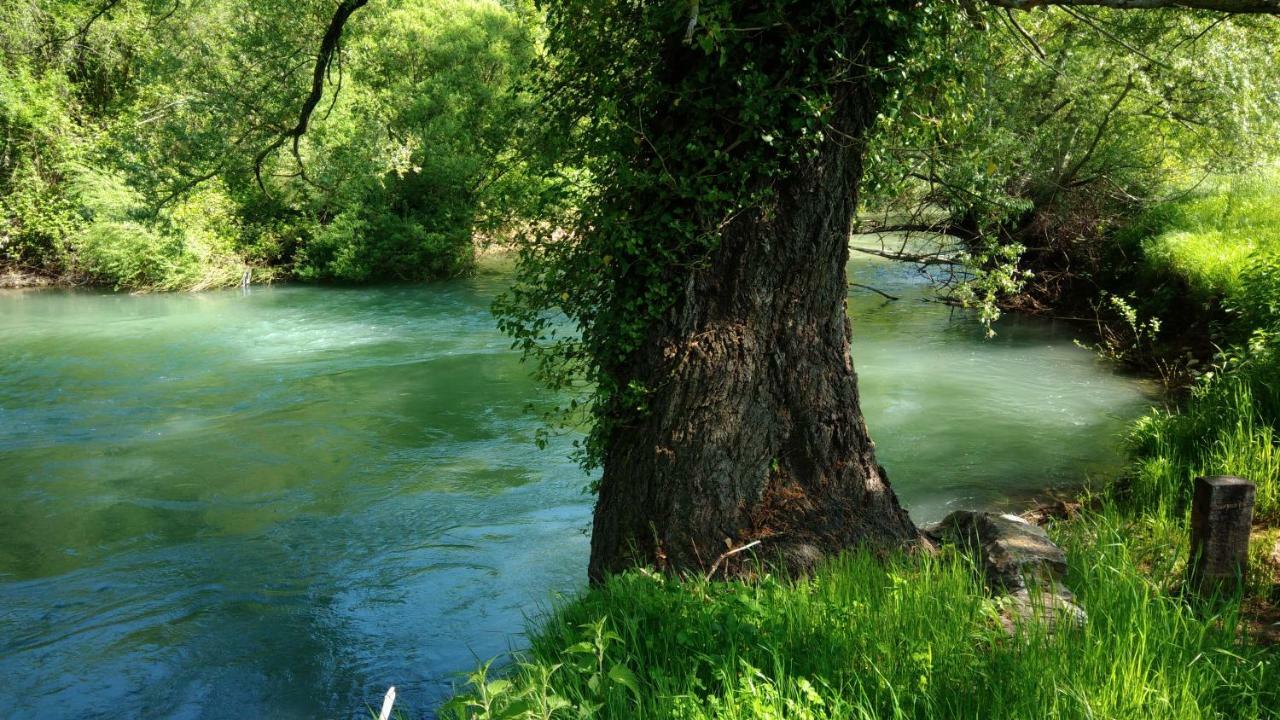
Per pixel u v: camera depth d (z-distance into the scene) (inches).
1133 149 713.6
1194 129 673.0
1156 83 625.0
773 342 235.1
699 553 228.2
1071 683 155.6
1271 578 223.0
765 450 235.8
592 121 245.3
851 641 175.9
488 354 645.3
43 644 268.5
